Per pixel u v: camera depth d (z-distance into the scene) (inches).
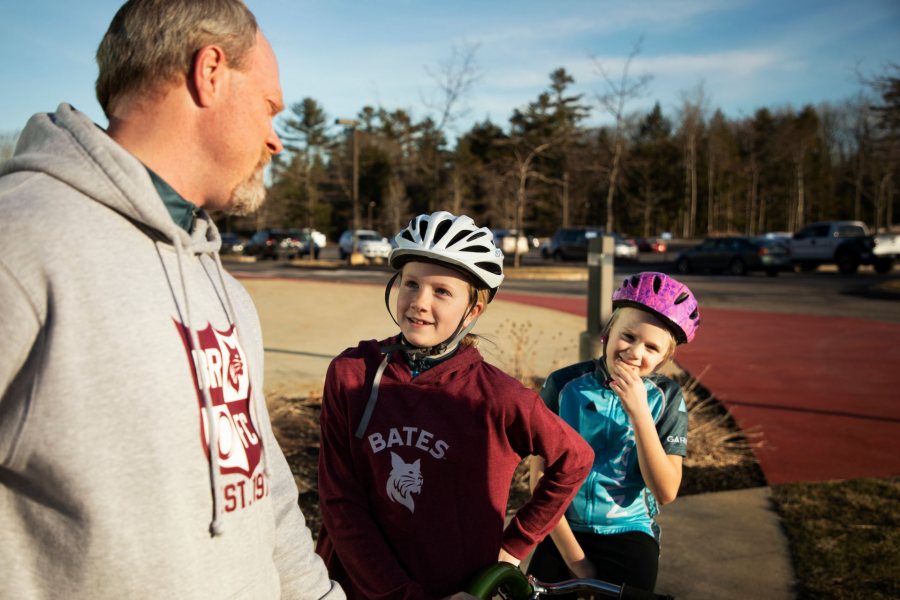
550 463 78.3
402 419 73.7
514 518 80.7
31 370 40.4
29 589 40.8
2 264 39.8
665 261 1550.2
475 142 2513.5
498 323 477.7
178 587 43.6
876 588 131.1
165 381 43.9
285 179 2497.5
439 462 72.6
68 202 43.5
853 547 148.0
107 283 42.7
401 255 77.4
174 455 43.8
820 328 490.6
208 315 50.8
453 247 74.4
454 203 1720.0
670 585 133.5
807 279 972.6
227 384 50.7
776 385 307.0
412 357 76.8
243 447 51.1
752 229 2928.2
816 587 131.9
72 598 40.9
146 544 42.2
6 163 45.8
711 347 410.0
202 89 49.7
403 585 68.0
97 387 41.3
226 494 48.2
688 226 2854.3
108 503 41.1
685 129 2817.4
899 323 517.7
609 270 264.2
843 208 3046.3
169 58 48.6
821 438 229.0
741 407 268.7
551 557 97.0
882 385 307.9
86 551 40.7
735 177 3038.9
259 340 58.4
